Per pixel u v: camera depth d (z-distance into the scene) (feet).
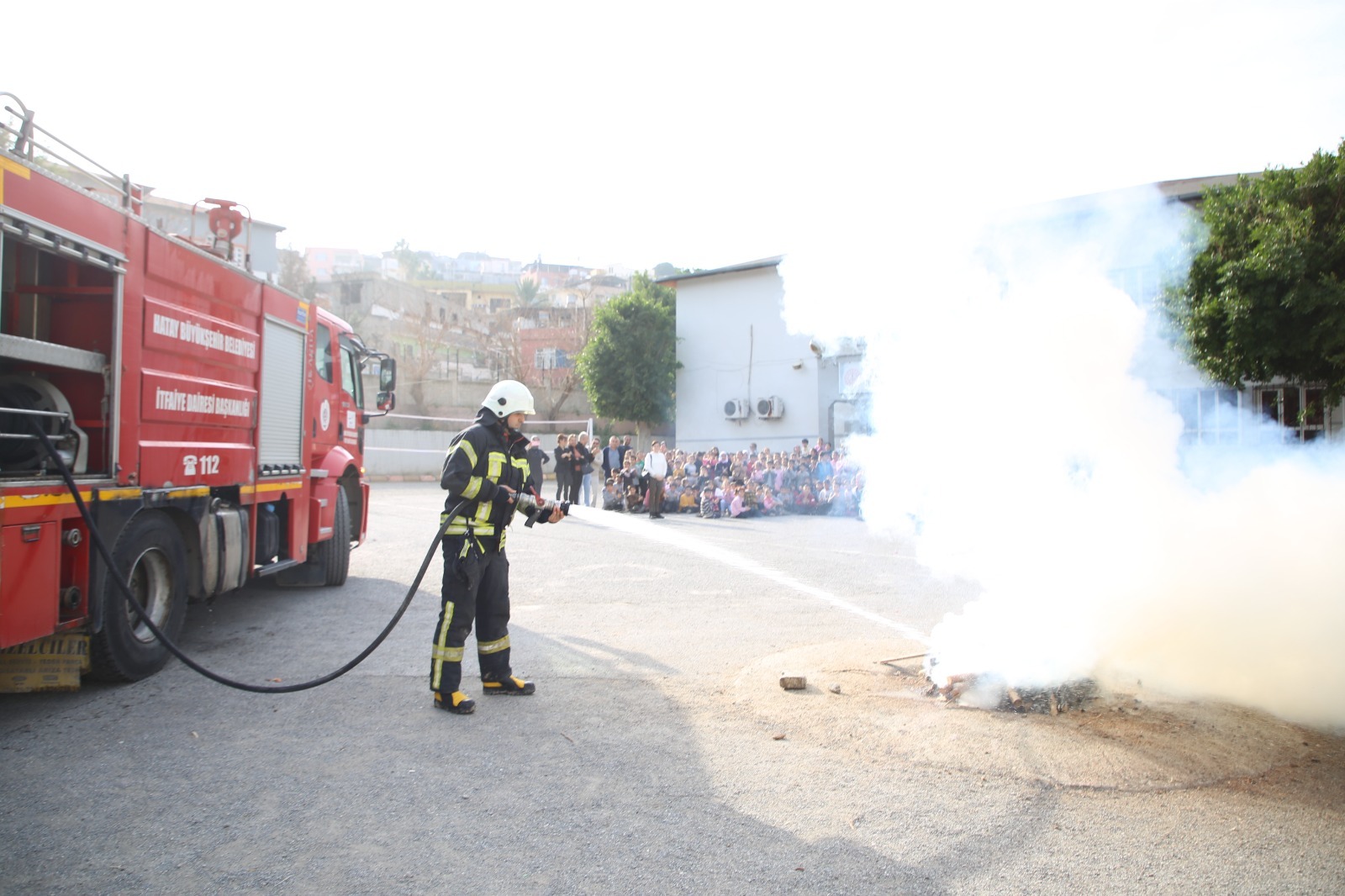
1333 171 32.04
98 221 15.12
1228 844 10.59
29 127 13.61
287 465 24.32
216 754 13.32
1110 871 9.91
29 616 13.64
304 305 25.36
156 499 17.37
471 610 15.78
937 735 14.01
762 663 18.69
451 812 11.27
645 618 24.29
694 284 90.07
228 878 9.52
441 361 127.75
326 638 21.50
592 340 100.32
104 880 9.43
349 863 9.87
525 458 17.21
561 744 13.89
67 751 13.38
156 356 17.37
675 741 14.03
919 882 9.61
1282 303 31.27
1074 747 13.46
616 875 9.67
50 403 14.79
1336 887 9.60
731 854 10.19
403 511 58.44
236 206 21.90
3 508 12.98
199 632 22.12
